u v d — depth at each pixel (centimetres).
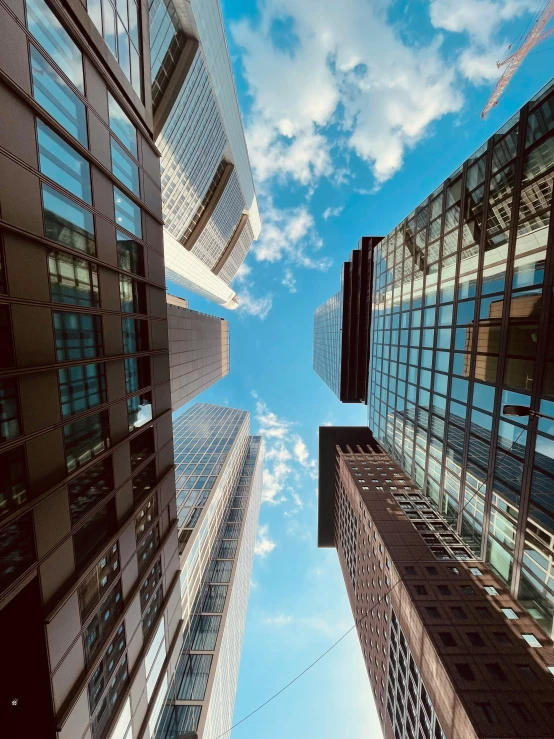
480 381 1642
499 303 1488
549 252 1192
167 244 4934
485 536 1622
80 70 1260
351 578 6412
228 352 5856
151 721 1925
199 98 6038
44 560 1109
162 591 2106
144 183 1834
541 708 2303
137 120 1716
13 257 967
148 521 1916
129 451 1698
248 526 9125
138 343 1792
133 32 1697
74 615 1252
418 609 3234
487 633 2945
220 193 9412
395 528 4650
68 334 1220
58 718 1142
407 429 2572
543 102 1209
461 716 2341
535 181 1260
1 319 937
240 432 9938
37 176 1040
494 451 1539
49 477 1129
